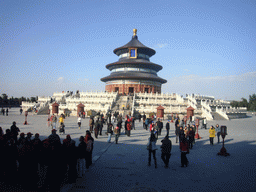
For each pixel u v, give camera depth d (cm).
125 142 2089
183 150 1302
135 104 5878
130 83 8481
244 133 2945
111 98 6094
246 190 963
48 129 2811
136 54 9112
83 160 1105
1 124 3294
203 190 955
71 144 988
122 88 8488
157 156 1562
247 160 1489
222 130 1658
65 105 5962
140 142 2106
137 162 1389
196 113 5634
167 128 2308
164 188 968
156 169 1254
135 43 9588
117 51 9831
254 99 14038
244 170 1262
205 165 1355
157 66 9138
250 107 12938
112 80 8825
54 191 855
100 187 960
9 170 957
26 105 7044
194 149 1858
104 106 5547
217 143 2158
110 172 1177
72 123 3831
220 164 1384
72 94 8081
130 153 1631
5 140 986
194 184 1027
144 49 9244
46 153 870
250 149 1867
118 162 1378
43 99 7294
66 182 1009
